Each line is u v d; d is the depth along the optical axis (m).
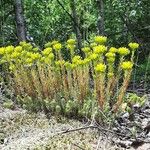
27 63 0.65
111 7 1.38
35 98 0.65
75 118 0.60
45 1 1.44
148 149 0.48
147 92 0.82
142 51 1.17
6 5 1.33
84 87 0.60
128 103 0.65
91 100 0.60
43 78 0.64
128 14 1.31
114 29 1.39
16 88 0.69
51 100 0.63
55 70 0.63
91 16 1.39
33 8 1.44
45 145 0.47
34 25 1.46
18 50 0.67
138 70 0.98
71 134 0.50
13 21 1.34
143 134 0.54
